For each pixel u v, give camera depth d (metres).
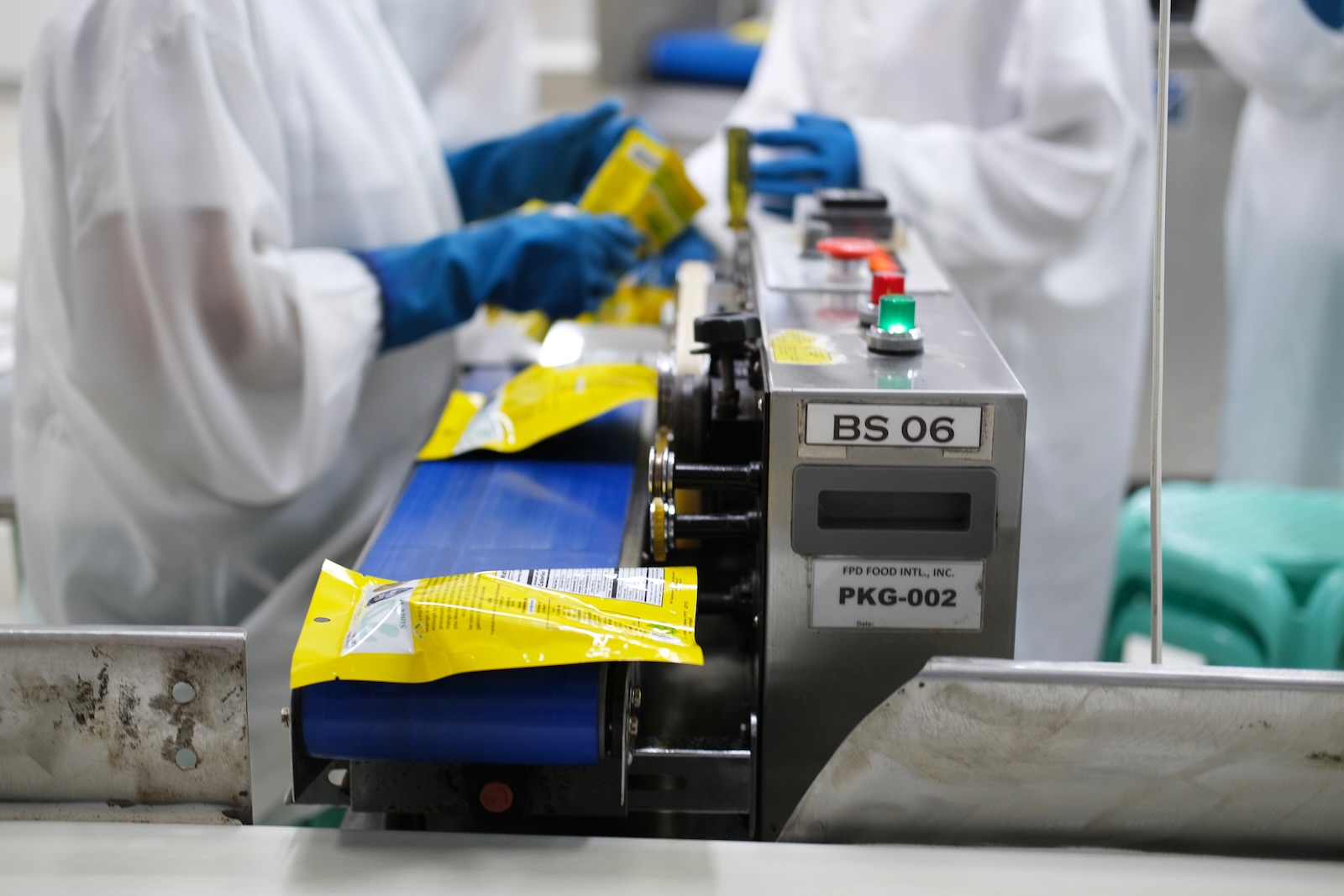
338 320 1.06
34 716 0.57
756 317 0.71
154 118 0.93
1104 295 1.64
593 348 1.29
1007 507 0.59
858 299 0.77
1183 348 2.81
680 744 0.60
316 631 0.56
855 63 1.74
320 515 1.22
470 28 1.69
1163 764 0.55
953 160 1.52
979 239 1.50
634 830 0.66
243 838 0.56
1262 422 1.95
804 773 0.64
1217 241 2.70
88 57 0.95
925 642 0.62
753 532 0.64
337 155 1.17
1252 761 0.55
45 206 0.98
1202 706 0.53
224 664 0.55
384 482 1.29
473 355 1.50
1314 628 1.61
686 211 1.41
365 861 0.55
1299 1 1.62
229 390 1.02
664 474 0.62
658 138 1.58
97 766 0.58
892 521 0.61
